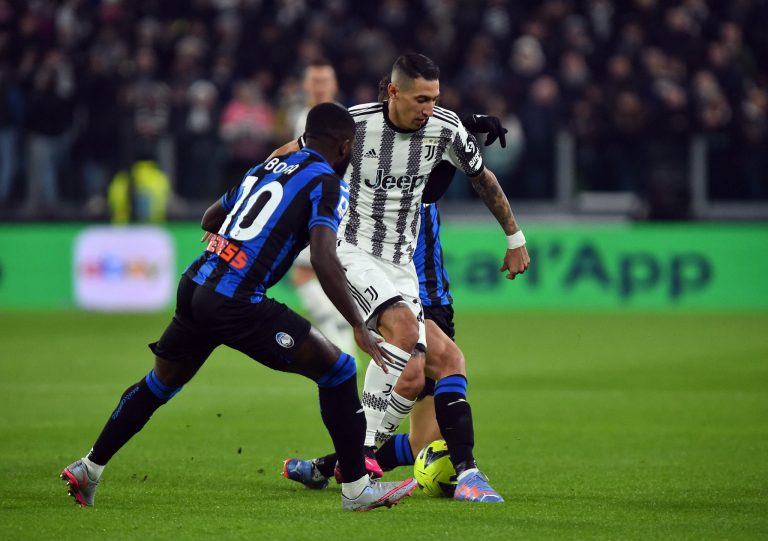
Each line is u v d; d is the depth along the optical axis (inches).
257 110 2452.0
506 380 1435.8
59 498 737.0
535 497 753.0
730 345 1801.2
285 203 668.1
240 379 1469.0
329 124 692.7
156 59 2657.5
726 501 738.2
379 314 775.7
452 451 746.2
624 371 1519.4
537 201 2448.3
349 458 682.2
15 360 1610.5
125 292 2365.9
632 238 2374.5
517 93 2464.3
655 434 1052.5
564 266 2378.2
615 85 2487.7
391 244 803.4
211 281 666.2
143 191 2439.7
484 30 2657.5
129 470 860.6
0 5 2691.9
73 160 2476.6
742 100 2536.9
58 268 2410.2
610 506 716.7
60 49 2669.8
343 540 597.0
